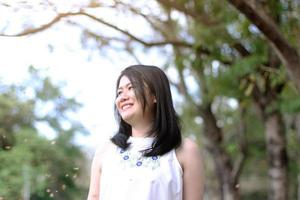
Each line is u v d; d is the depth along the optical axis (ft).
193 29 28.12
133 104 8.44
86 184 38.83
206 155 50.26
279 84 31.04
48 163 22.94
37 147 24.39
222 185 39.40
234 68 25.91
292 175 58.75
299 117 38.01
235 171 41.16
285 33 24.58
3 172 20.67
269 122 33.04
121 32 23.85
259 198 76.64
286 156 33.37
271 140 33.24
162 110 8.39
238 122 44.96
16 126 30.17
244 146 42.52
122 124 8.82
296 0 24.53
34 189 20.85
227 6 24.70
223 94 30.60
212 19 25.91
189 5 25.17
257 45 26.30
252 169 70.74
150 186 7.94
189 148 8.32
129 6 19.67
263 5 22.63
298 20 24.70
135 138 8.52
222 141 38.37
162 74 8.65
